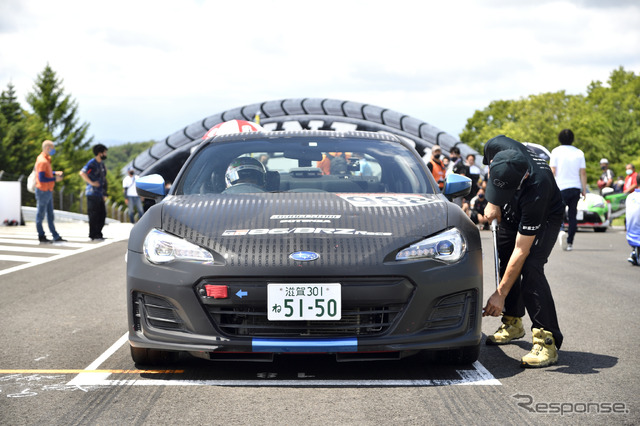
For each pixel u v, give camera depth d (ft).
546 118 296.92
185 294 11.60
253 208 12.92
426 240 11.97
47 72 297.12
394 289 11.48
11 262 31.65
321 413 10.12
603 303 20.62
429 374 12.41
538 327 13.14
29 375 12.43
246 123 22.91
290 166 15.07
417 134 136.36
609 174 61.77
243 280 11.44
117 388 11.53
